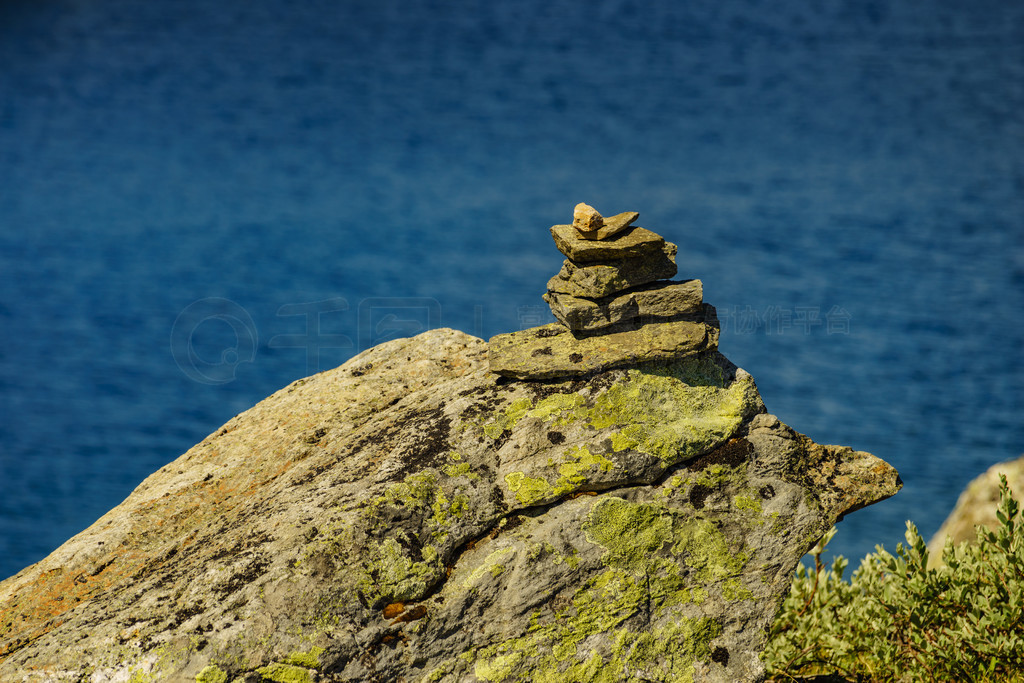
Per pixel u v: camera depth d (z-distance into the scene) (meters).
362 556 11.75
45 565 13.38
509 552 12.50
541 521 12.93
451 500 12.66
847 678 15.89
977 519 22.19
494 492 13.00
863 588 17.52
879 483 14.12
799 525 13.64
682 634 12.95
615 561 12.90
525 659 12.16
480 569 12.34
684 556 13.27
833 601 17.45
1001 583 15.23
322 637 11.16
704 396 14.38
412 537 12.14
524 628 12.27
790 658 16.28
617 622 12.66
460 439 13.61
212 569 11.68
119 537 13.66
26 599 12.81
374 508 12.14
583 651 12.45
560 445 13.49
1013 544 15.23
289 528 12.05
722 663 13.00
